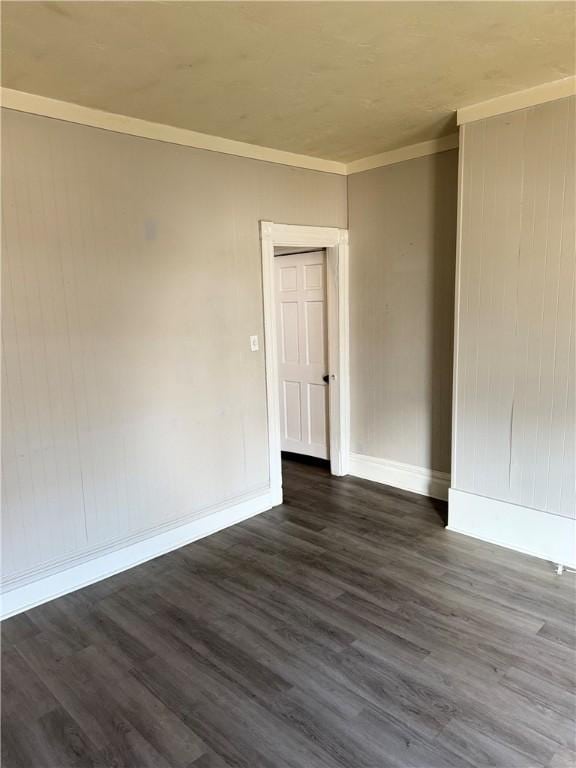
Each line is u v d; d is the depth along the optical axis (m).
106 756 1.89
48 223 2.71
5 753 1.92
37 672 2.33
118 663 2.37
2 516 2.68
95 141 2.85
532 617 2.60
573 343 2.86
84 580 3.01
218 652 2.42
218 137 3.40
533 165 2.88
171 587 2.98
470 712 2.03
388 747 1.88
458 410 3.40
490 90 2.80
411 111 3.09
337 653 2.39
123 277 3.03
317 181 4.11
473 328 3.25
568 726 1.95
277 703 2.11
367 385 4.47
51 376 2.79
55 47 2.14
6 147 2.55
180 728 2.00
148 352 3.19
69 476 2.90
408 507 3.99
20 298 2.65
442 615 2.64
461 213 3.20
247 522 3.81
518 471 3.18
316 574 3.07
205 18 1.94
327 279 4.51
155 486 3.30
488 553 3.25
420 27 2.07
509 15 1.99
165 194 3.18
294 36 2.11
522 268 3.00
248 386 3.79
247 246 3.67
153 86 2.55
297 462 5.15
